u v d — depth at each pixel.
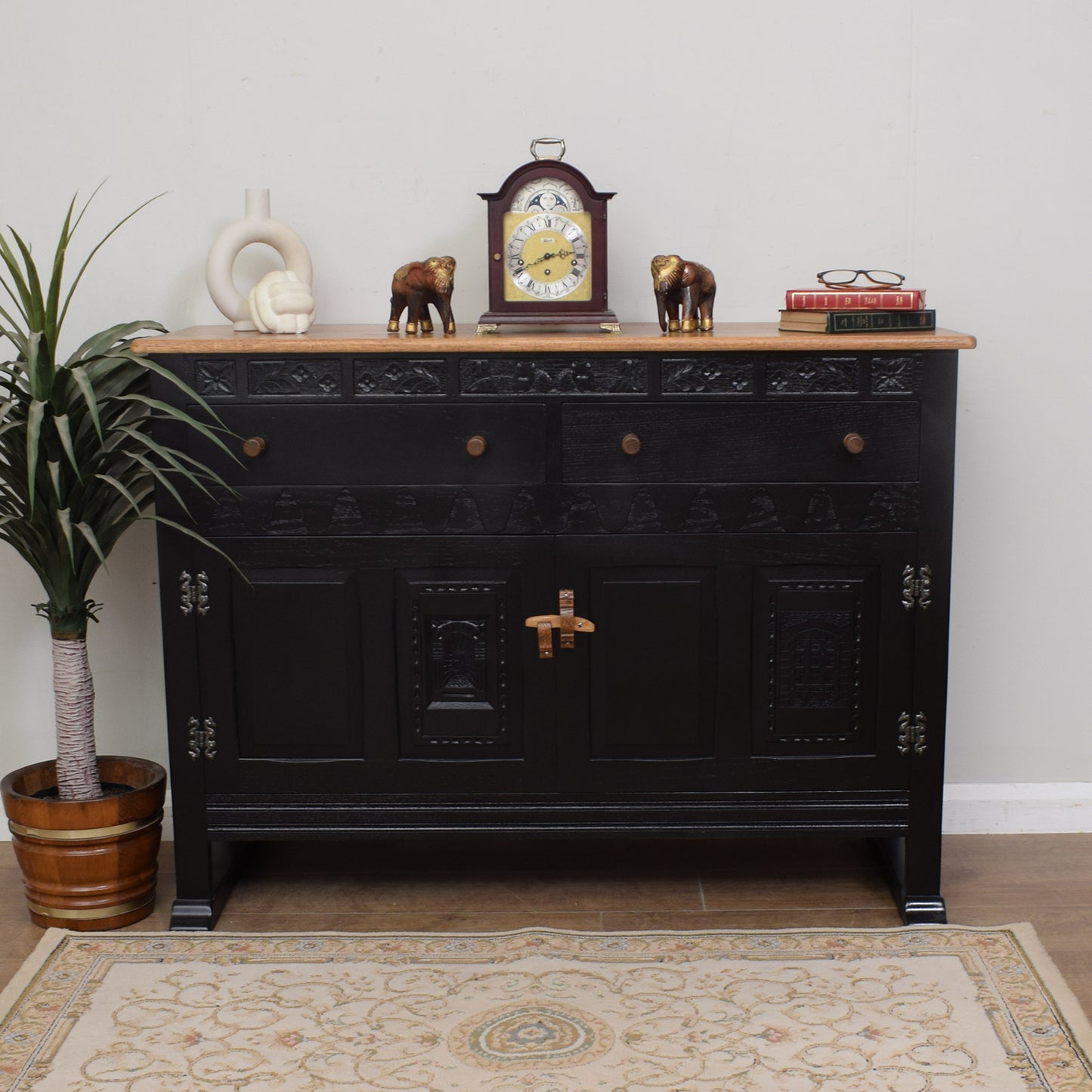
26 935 2.37
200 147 2.60
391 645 2.29
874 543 2.25
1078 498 2.70
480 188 2.62
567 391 2.21
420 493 2.25
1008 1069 1.89
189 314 2.66
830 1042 1.97
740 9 2.55
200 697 2.32
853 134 2.59
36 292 2.18
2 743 2.80
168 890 2.55
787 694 2.30
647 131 2.60
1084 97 2.57
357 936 2.31
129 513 2.31
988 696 2.78
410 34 2.57
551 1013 2.06
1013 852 2.69
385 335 2.37
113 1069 1.92
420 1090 1.87
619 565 2.26
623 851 2.70
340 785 2.35
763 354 2.19
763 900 2.48
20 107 2.58
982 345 2.65
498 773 2.34
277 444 2.23
